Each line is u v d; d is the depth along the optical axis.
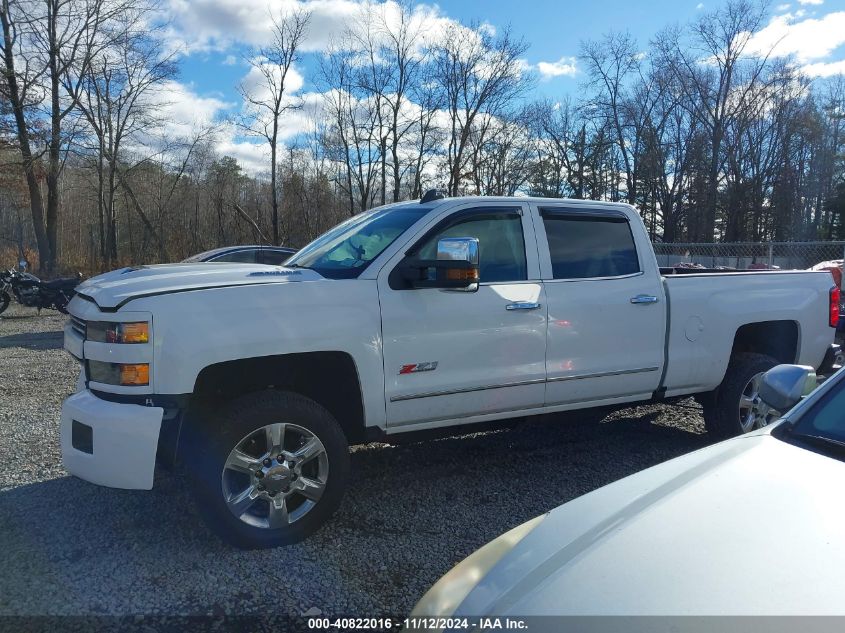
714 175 44.97
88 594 3.09
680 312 4.89
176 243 33.41
